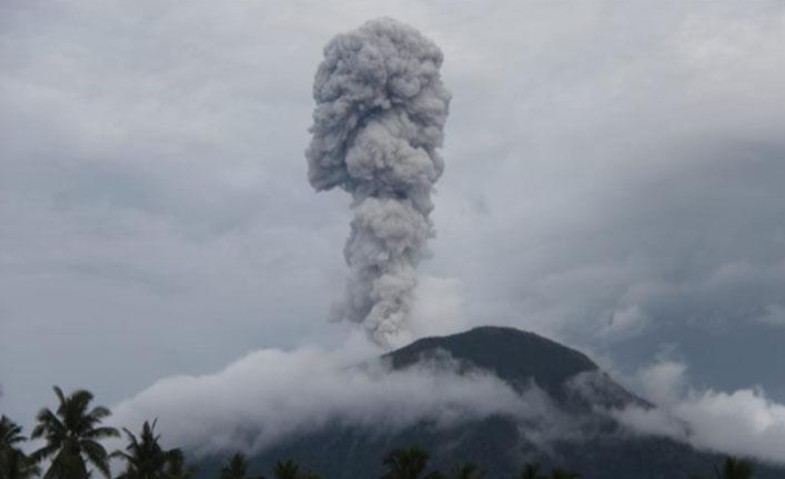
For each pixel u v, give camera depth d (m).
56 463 104.38
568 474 149.88
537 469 153.62
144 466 118.94
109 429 111.19
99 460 109.44
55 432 108.94
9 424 113.25
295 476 136.75
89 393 110.62
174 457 122.38
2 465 102.69
